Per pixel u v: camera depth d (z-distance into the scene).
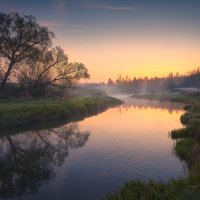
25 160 15.44
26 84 46.75
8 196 10.53
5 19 41.47
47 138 21.38
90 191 10.73
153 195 8.41
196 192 8.12
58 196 10.38
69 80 49.25
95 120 32.09
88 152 16.61
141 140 19.70
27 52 43.78
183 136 20.33
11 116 26.59
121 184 11.30
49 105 35.16
